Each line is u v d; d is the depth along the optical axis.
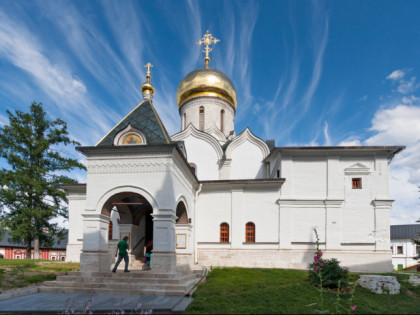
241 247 20.16
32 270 15.67
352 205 19.78
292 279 13.97
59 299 11.05
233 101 28.81
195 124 27.75
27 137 28.72
